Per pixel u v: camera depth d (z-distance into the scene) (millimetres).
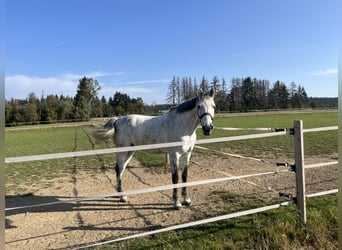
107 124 5445
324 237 3340
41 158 2768
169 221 4137
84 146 15492
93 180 7211
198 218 4184
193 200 5035
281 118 35062
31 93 54406
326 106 76188
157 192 5641
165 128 4758
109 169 8617
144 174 7488
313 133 15320
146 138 4973
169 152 4719
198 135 17031
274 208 3893
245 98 68312
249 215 4074
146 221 4188
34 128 34781
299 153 3672
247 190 5457
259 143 12977
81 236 3779
